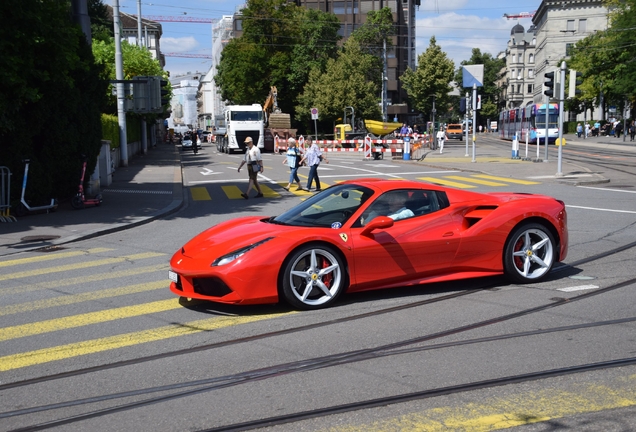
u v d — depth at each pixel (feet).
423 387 14.44
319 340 18.13
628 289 23.36
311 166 65.26
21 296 24.71
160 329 19.66
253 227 22.72
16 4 42.55
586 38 233.55
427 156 120.57
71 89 52.80
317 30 226.38
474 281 25.26
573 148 154.61
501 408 13.20
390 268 22.16
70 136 53.11
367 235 21.80
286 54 224.12
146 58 134.41
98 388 14.99
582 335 18.08
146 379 15.47
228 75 224.74
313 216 22.98
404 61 340.39
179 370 16.03
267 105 189.16
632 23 191.11
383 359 16.44
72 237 39.14
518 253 24.13
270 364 16.26
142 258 32.24
